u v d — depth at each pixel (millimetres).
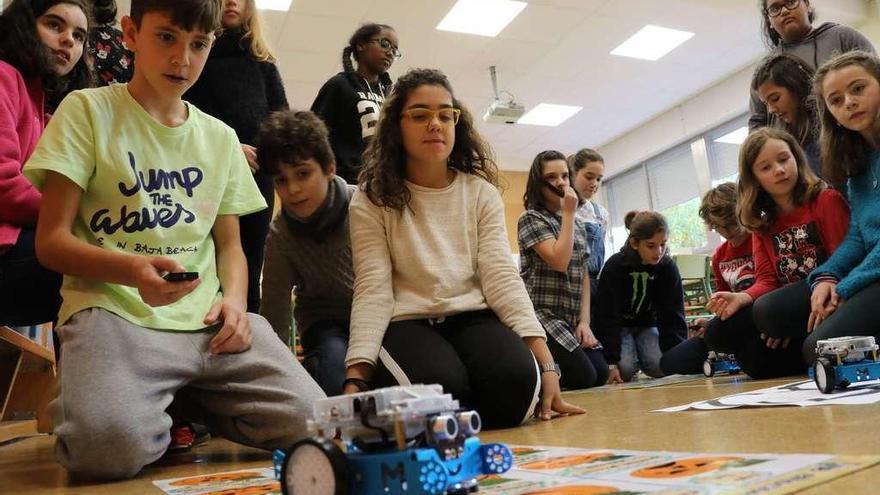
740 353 1899
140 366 911
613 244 7074
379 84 2148
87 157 981
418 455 449
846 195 1846
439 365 1123
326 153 1370
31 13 1259
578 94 5625
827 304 1564
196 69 1013
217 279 1105
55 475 977
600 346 2609
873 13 4215
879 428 664
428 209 1295
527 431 1025
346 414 499
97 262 882
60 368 917
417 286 1253
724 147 5785
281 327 1516
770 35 2336
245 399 998
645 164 6605
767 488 441
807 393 1104
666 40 4781
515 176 7094
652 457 620
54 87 1312
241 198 1168
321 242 1433
